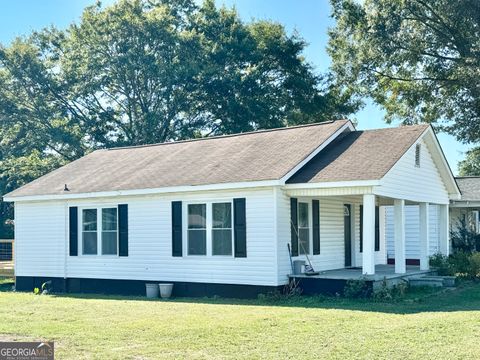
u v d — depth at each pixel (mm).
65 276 20906
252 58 41062
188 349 9633
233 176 17438
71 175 22797
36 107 40000
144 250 19266
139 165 21609
